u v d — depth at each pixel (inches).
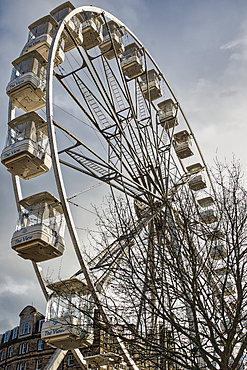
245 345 447.8
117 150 979.9
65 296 685.3
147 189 914.1
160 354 477.7
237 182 607.8
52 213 786.8
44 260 790.5
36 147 799.7
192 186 1326.3
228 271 539.2
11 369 1679.4
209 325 474.0
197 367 444.8
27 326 1755.7
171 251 566.3
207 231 586.6
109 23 1117.7
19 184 874.1
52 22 917.8
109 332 528.4
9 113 906.1
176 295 528.1
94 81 938.7
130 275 539.5
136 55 1158.3
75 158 866.8
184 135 1424.7
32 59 853.2
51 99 752.3
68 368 1524.4
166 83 1333.7
